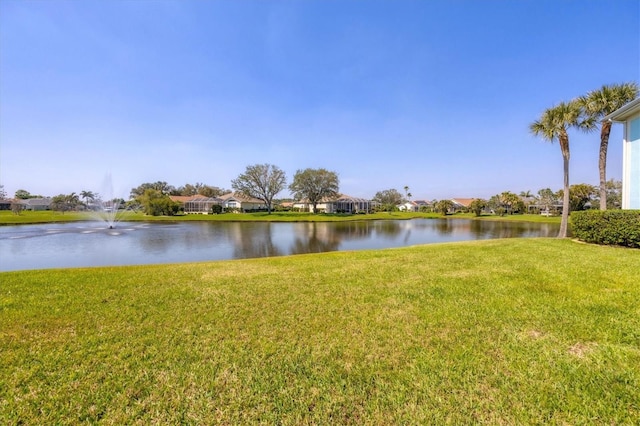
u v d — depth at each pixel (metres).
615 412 1.93
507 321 3.28
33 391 2.22
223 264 7.30
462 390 2.18
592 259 6.57
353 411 2.01
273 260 7.90
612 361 2.46
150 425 1.91
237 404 2.08
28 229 23.81
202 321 3.47
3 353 2.75
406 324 3.28
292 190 55.19
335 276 5.56
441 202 59.75
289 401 2.11
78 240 17.38
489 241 11.21
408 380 2.30
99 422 1.93
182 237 19.38
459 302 3.91
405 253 8.28
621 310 3.49
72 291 4.70
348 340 2.95
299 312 3.71
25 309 3.88
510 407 2.00
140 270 6.47
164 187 83.81
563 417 1.91
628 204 9.88
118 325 3.37
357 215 53.06
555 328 3.08
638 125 9.55
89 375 2.41
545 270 5.54
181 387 2.27
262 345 2.87
